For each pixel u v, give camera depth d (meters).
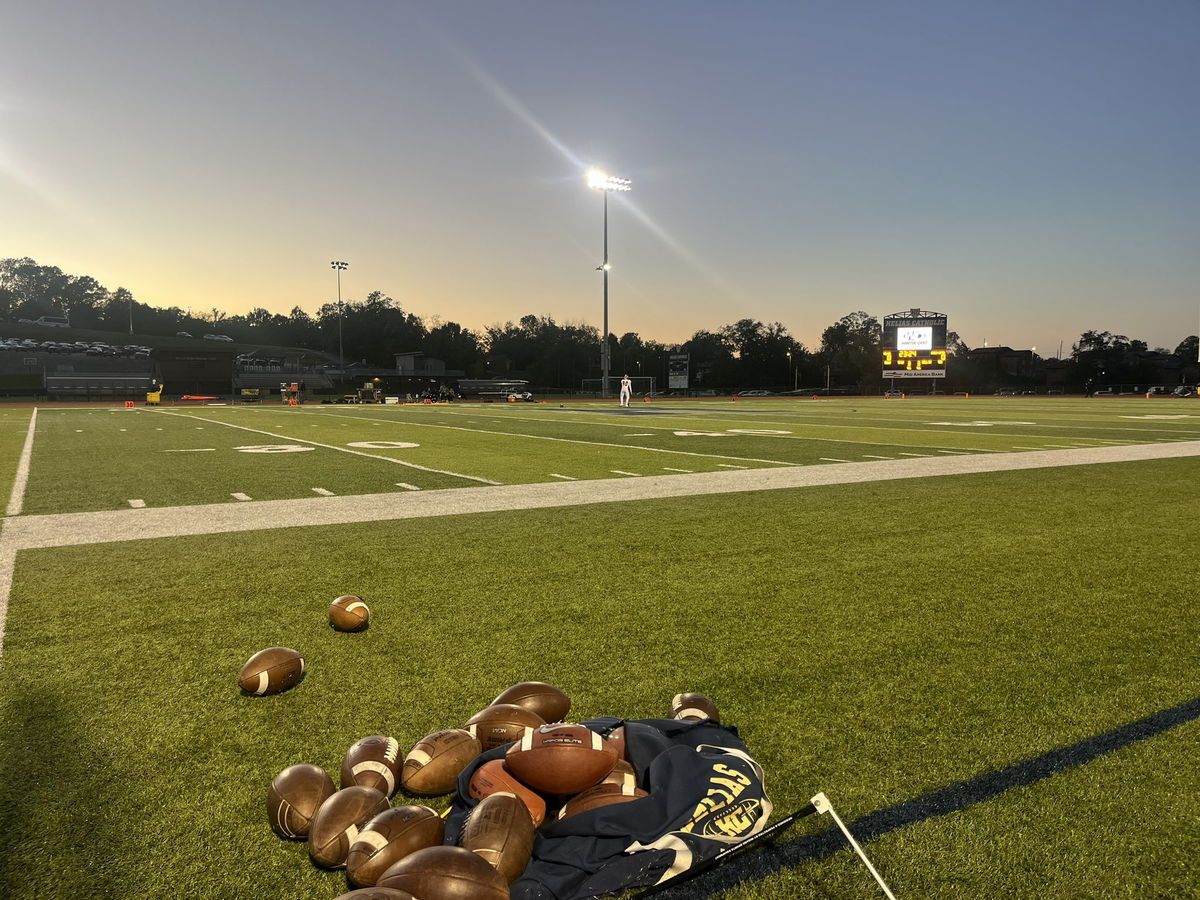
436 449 15.21
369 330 125.88
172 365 70.19
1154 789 2.56
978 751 2.81
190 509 8.08
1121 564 5.62
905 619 4.35
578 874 1.90
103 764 2.72
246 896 2.03
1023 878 2.10
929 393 86.75
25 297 132.00
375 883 1.80
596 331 124.62
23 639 4.03
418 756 2.40
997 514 7.64
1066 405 43.03
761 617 4.39
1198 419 26.23
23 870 2.13
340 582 5.15
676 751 2.25
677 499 8.64
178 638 4.05
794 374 109.12
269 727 3.01
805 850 2.24
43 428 22.06
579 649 3.87
